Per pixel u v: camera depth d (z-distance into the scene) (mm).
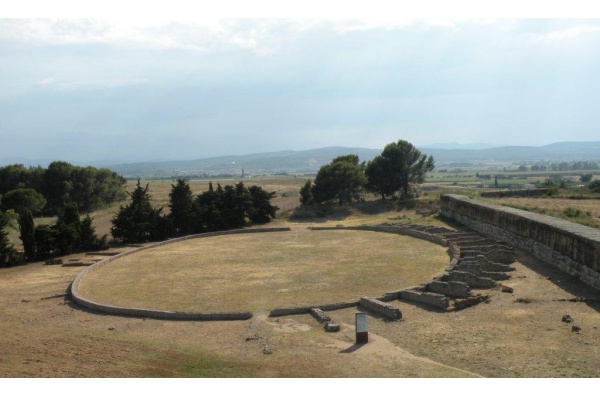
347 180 81562
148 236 60875
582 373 17625
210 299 32094
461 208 58844
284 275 38312
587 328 22047
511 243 43469
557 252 34188
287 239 58125
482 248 41438
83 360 20016
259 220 75250
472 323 24141
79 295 33625
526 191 74125
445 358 20047
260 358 20875
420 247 48406
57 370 18594
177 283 37062
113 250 53906
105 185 95000
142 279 38875
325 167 83750
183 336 24969
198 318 27969
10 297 34781
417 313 26891
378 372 18688
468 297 28422
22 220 49312
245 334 24734
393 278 36062
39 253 49719
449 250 45219
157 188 141000
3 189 87625
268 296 32281
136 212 60156
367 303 28688
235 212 70312
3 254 46812
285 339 23594
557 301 26547
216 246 54781
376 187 87500
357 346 22172
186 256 48812
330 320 26141
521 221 41281
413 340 22516
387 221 69812
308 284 35125
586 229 33188
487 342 21328
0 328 26438
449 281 31750
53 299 33844
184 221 65125
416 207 79938
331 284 34875
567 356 19188
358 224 69250
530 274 32844
